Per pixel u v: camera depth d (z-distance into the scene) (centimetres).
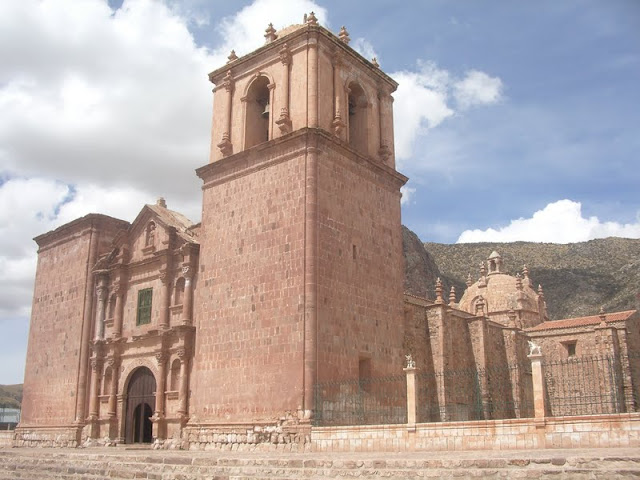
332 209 3262
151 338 3878
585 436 2075
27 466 2953
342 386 3064
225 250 3466
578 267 14138
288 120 3369
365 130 3728
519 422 2230
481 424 2328
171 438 3572
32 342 4772
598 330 5081
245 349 3212
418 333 4034
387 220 3666
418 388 3891
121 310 4184
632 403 4922
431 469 1812
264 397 3062
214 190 3628
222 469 2211
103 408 4084
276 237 3241
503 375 4819
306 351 2953
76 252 4622
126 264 4250
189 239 3866
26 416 4594
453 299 5675
